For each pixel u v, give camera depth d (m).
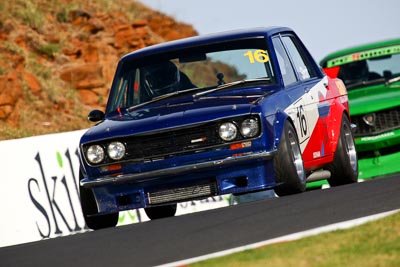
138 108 37.41
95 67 100.00
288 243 22.42
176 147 34.47
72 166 50.16
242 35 38.75
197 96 36.84
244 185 34.50
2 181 45.97
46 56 102.38
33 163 47.66
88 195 36.19
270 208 30.61
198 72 37.75
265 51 38.03
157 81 38.00
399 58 58.91
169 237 26.73
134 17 133.00
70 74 99.44
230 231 26.23
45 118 90.50
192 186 34.56
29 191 47.03
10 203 46.03
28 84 92.69
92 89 99.44
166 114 35.44
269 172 34.47
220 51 38.22
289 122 35.88
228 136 34.09
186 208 54.00
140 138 34.75
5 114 86.12
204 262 21.09
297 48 41.94
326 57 60.56
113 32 115.06
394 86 57.34
